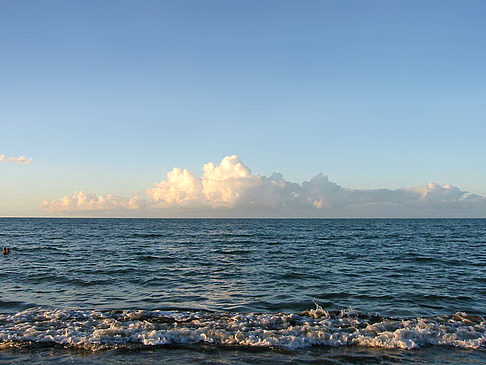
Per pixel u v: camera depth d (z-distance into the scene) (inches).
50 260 1119.6
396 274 868.6
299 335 427.8
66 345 396.2
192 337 416.2
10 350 382.3
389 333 428.8
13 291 675.4
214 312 540.4
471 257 1213.1
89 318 494.6
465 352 384.2
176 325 462.3
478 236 2470.5
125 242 1903.3
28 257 1198.9
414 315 526.6
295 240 2090.3
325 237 2373.3
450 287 715.4
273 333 430.9
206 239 2183.8
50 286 722.2
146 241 1987.0
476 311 549.3
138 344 399.5
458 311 549.3
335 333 431.2
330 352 382.0
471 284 745.6
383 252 1384.1
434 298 626.5
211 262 1090.7
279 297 637.9
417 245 1718.8
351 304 590.6
